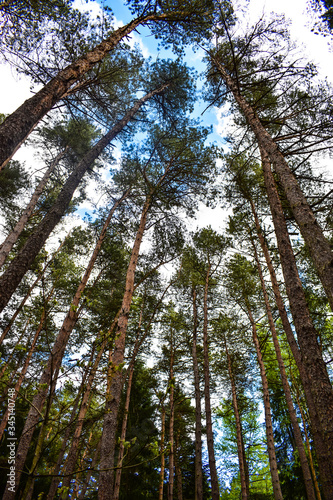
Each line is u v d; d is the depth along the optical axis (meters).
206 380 11.73
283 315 8.05
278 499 7.59
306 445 11.31
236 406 12.78
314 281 9.57
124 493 11.41
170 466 11.31
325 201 6.00
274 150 5.73
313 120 7.09
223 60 8.70
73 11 6.77
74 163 13.74
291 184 4.98
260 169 10.15
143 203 11.49
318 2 6.61
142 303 12.75
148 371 14.27
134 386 13.81
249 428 15.57
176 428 15.11
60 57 7.48
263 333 13.27
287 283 4.41
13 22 6.54
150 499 14.55
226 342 13.85
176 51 8.90
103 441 5.60
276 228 5.12
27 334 13.42
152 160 11.25
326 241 4.00
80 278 12.11
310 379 3.40
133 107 9.53
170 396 12.72
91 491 11.09
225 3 7.11
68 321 7.28
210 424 10.84
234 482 15.70
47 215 5.49
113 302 11.30
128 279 8.19
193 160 10.59
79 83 7.70
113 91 9.12
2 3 6.08
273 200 5.49
